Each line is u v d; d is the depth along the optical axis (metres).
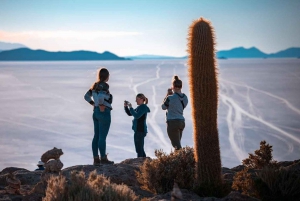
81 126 68.19
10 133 62.38
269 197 7.37
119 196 6.45
